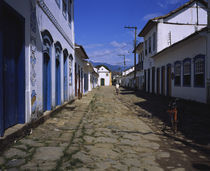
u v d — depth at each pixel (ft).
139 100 48.11
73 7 41.47
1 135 11.68
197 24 60.59
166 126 20.62
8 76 13.30
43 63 20.45
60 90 28.58
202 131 18.53
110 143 14.42
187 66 40.91
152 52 67.46
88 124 20.74
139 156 12.06
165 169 10.30
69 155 11.61
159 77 61.16
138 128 19.54
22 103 14.94
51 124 19.39
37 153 11.58
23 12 14.78
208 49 32.71
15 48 14.43
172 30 60.23
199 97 35.76
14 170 9.34
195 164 11.01
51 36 22.77
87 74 83.71
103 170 9.93
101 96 61.87
